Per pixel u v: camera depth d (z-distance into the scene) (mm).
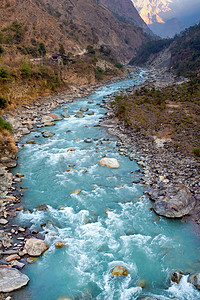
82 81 78375
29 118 42438
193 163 24891
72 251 14844
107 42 192375
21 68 52594
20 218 17594
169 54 152500
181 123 36531
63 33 120250
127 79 101625
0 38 76375
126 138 33719
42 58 75000
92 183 22625
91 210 18719
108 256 14508
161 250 14867
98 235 16125
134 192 21047
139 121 38656
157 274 13227
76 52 110688
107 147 30906
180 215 17547
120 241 15633
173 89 62750
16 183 22391
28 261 13969
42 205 19062
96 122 41438
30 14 100375
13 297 11812
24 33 90625
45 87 58812
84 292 12258
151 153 28484
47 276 13148
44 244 14984
